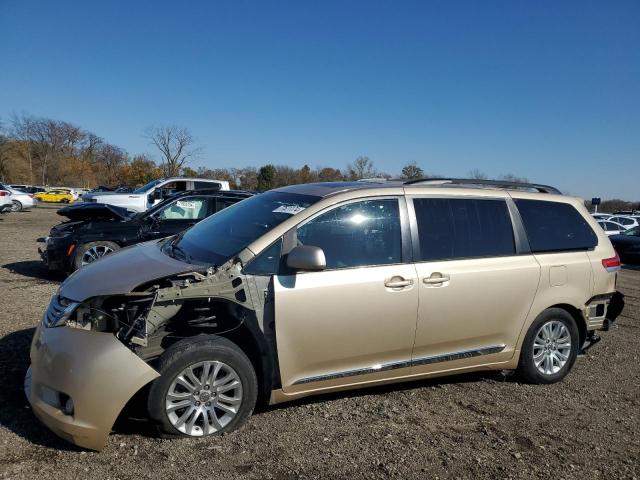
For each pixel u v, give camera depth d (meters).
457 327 4.29
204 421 3.48
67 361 3.17
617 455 3.68
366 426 3.83
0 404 3.74
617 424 4.17
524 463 3.48
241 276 3.57
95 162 95.06
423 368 4.23
